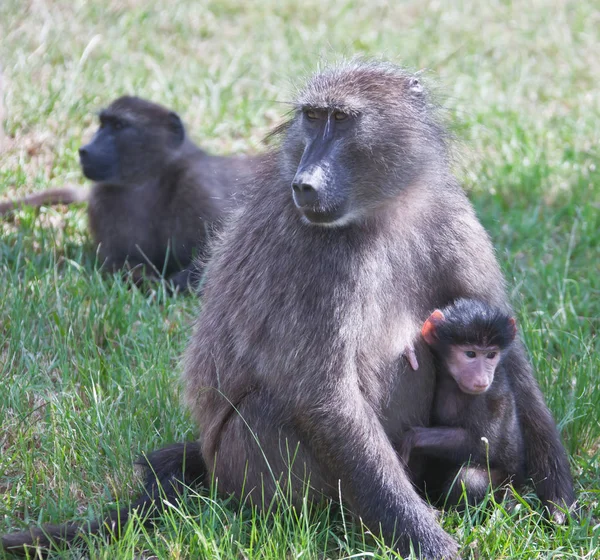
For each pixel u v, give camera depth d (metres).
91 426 10.70
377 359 9.10
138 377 11.61
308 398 8.70
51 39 22.92
